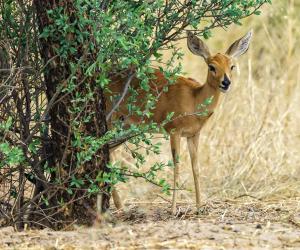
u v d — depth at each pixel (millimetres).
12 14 12266
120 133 11766
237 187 15469
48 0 11336
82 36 11281
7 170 12242
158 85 13883
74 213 11680
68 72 11453
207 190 15461
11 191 12133
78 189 11570
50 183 11680
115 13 11594
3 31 12062
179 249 10109
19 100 11953
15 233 10961
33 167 11883
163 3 12188
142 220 12672
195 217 12922
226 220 12438
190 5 12289
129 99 12367
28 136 11750
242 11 12453
